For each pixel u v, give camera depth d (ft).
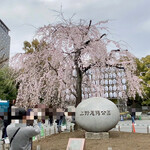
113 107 27.55
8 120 24.45
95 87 34.37
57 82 35.40
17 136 12.53
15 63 34.17
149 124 60.18
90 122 26.81
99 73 36.22
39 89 33.24
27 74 33.91
